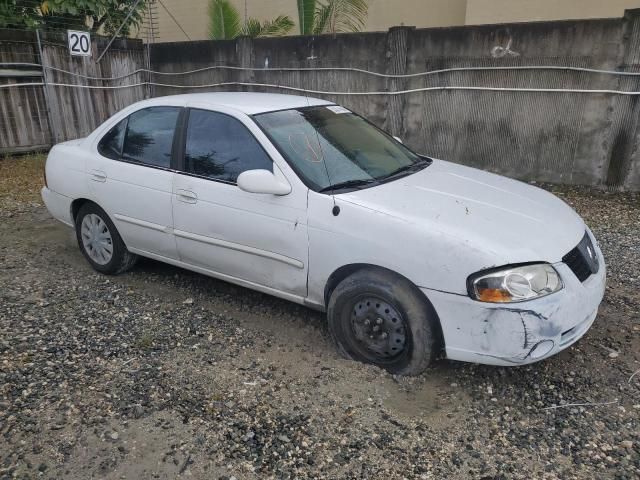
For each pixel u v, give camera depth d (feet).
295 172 11.53
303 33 38.04
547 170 24.94
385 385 10.47
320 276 11.25
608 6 29.78
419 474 8.32
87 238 16.02
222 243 12.65
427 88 26.84
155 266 16.58
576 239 10.72
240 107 12.94
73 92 32.83
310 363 11.25
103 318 13.20
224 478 8.22
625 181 23.15
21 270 16.26
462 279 9.53
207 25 46.65
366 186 11.63
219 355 11.57
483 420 9.55
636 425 9.36
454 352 9.97
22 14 33.19
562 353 11.55
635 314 13.19
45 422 9.41
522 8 32.12
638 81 21.89
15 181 26.35
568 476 8.25
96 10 34.81
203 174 12.90
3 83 29.66
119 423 9.41
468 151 26.68
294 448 8.83
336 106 14.92
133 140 14.53
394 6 38.68
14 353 11.50
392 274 10.34
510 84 24.76
